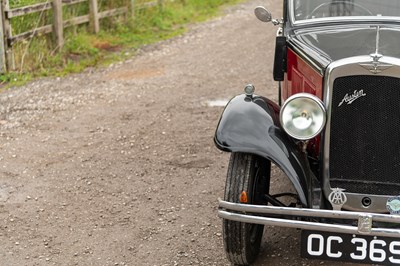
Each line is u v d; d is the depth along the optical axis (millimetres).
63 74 10906
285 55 5836
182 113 8922
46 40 11961
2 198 6336
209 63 11859
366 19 5641
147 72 11195
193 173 6945
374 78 4461
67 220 5922
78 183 6684
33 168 7051
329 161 4648
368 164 4602
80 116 8797
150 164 7172
